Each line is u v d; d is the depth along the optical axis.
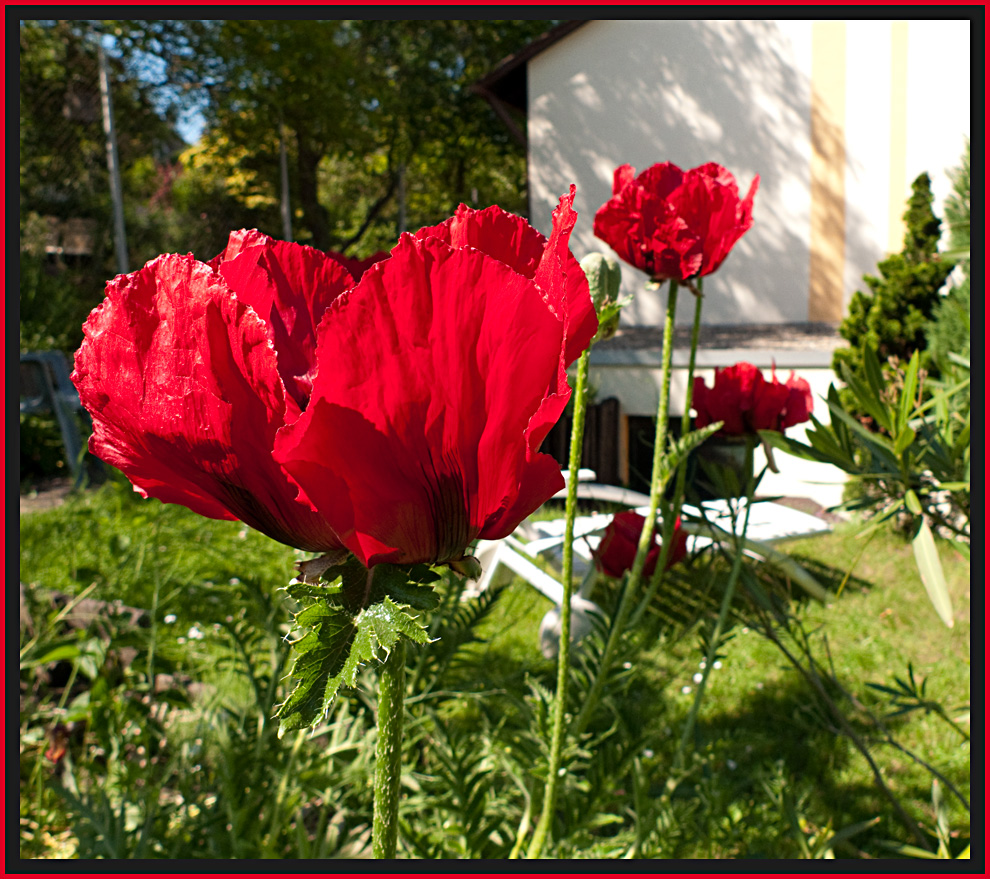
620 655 1.41
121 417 0.51
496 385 0.44
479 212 0.56
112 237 10.93
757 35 10.29
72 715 1.85
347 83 14.77
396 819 0.58
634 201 1.33
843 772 2.45
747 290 10.75
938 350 3.55
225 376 0.46
